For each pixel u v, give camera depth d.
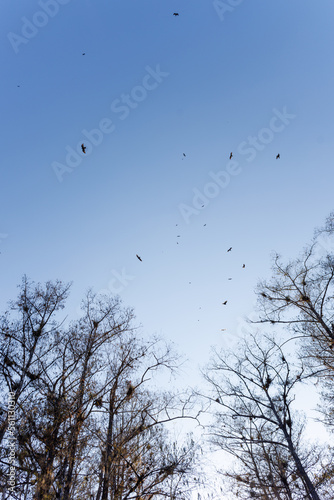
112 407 12.58
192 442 11.84
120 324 14.82
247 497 13.88
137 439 12.01
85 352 13.34
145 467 11.23
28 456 9.87
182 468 11.12
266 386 16.59
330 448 14.17
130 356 14.00
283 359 16.64
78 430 10.94
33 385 11.44
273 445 15.39
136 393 12.97
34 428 10.41
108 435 11.73
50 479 9.39
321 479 13.20
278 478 14.05
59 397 11.47
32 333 12.89
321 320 15.39
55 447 10.29
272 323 16.77
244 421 16.20
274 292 17.27
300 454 14.55
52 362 12.52
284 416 14.85
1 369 11.50
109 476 10.62
